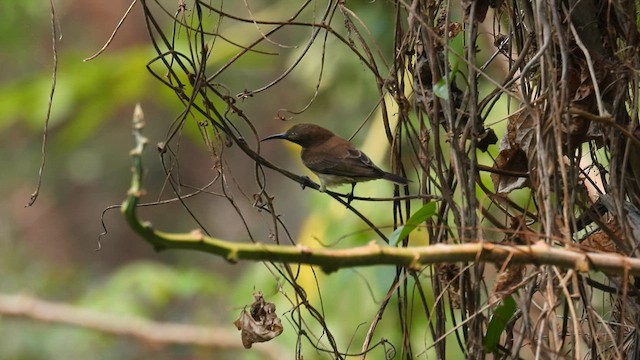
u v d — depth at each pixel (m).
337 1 7.57
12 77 20.55
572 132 6.78
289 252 5.19
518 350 6.11
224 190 7.38
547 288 5.94
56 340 19.62
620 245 6.43
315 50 14.63
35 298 20.59
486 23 11.30
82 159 24.88
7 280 22.70
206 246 5.02
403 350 6.93
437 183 7.08
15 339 19.59
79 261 25.75
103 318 18.41
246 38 15.06
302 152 10.50
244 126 20.89
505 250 5.54
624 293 5.64
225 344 18.23
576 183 6.50
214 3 18.25
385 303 6.86
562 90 6.27
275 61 17.86
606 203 6.71
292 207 24.02
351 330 12.91
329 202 13.42
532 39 6.91
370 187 13.05
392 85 7.27
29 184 24.92
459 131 6.93
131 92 15.38
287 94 19.89
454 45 8.94
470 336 6.41
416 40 7.18
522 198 10.81
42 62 20.50
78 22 23.34
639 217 6.61
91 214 25.84
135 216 4.77
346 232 13.05
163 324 19.52
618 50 6.94
